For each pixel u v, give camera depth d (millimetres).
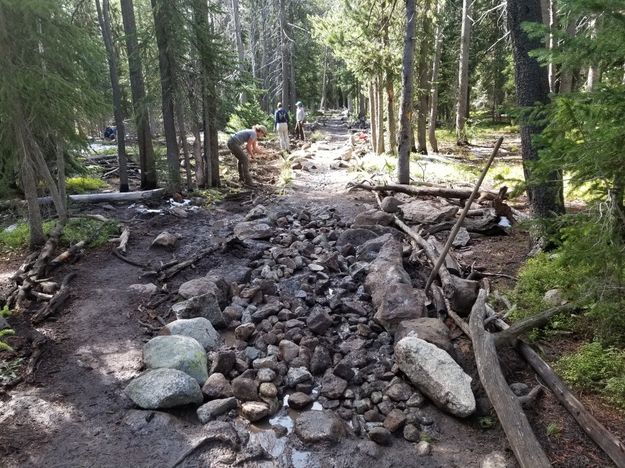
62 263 7781
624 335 4672
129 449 3984
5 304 6414
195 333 5578
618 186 4020
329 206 11227
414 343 4781
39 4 6812
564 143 3857
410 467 3857
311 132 27422
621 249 4121
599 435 3672
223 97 13047
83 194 11758
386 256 7180
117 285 7145
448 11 22016
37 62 7492
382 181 12570
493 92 30531
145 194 11781
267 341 5676
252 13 35156
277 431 4273
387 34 15266
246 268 7762
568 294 5285
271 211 10836
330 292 7074
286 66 31469
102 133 25094
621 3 3705
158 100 11773
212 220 10445
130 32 11469
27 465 3783
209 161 12789
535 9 6863
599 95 3760
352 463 3898
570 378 4375
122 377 4930
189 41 11570
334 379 4941
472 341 5039
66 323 6031
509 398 4086
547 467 3387
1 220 10484
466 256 7777
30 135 8117
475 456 3934
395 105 17156
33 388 4758
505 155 17922
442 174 13391
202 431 4223
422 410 4492
